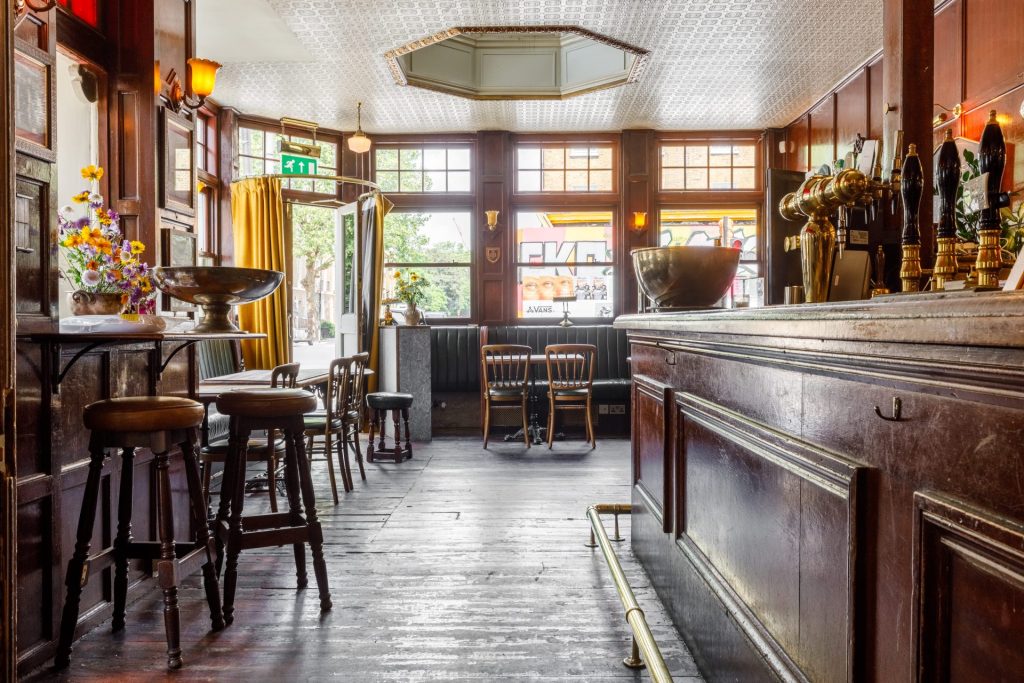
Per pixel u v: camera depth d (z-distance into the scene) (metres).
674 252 2.35
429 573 3.06
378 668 2.18
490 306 7.80
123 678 2.12
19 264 2.17
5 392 1.06
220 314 2.85
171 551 2.23
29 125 2.22
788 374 1.41
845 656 1.15
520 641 2.37
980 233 1.42
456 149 7.89
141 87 3.87
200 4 4.75
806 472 1.29
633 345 3.26
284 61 5.77
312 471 5.35
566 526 3.81
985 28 4.50
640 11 4.91
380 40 5.37
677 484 2.37
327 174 7.70
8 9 1.05
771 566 1.51
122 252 2.82
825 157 6.73
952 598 0.86
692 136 7.82
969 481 0.82
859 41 5.40
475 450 6.32
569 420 7.39
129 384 2.81
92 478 2.25
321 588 2.64
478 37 6.58
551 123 7.52
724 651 1.85
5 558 1.06
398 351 6.73
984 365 0.71
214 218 6.85
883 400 1.03
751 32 5.23
